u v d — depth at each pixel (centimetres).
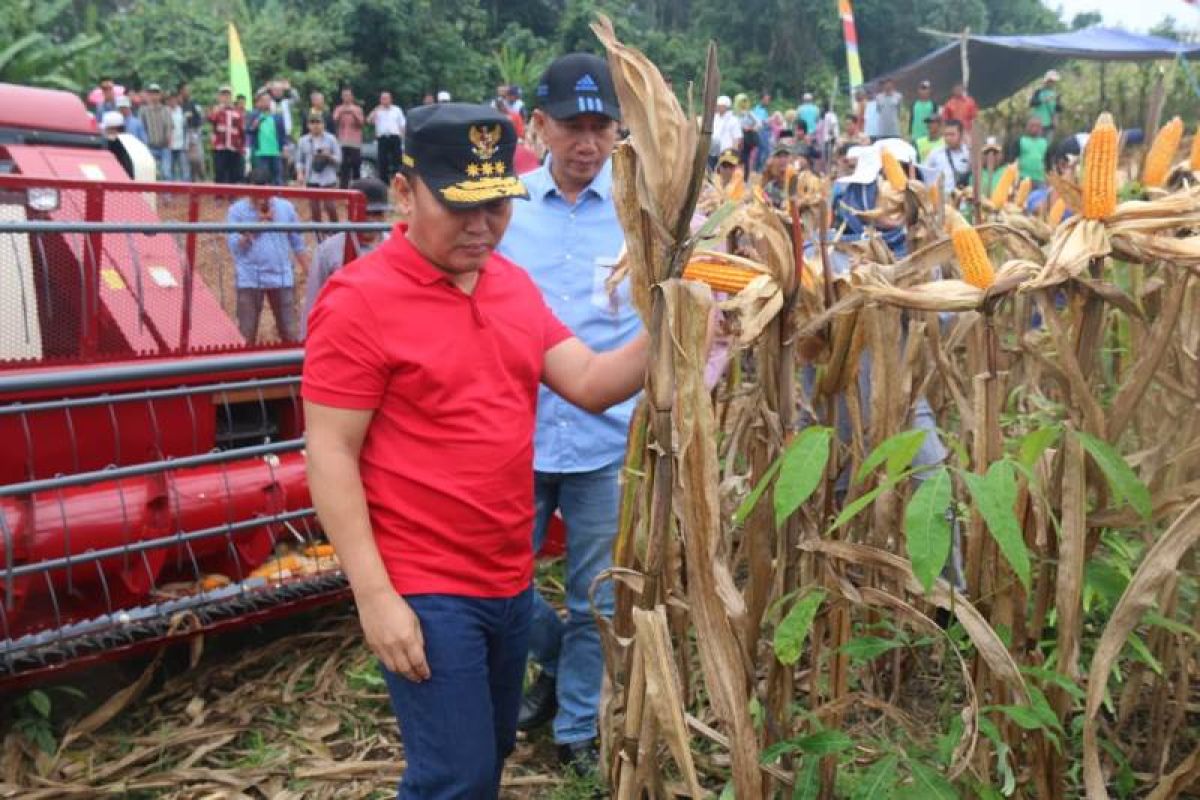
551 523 403
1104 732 269
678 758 192
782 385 211
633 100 182
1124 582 219
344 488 197
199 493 368
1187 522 195
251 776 311
